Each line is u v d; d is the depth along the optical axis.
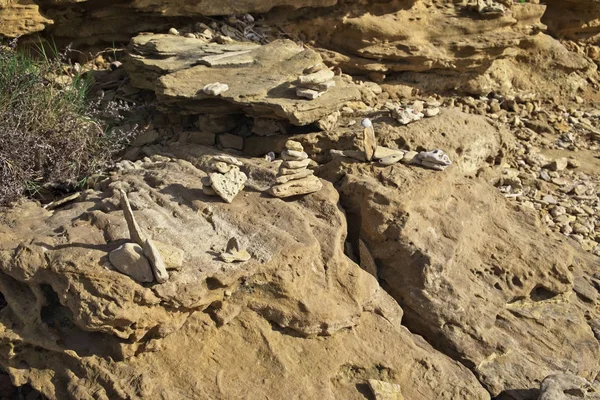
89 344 2.80
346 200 3.64
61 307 2.85
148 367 2.81
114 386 2.71
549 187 4.77
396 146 4.00
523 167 4.88
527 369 3.42
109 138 3.77
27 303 2.87
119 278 2.70
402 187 3.61
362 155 3.75
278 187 3.38
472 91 5.38
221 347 2.95
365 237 3.57
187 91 3.78
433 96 5.20
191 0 4.41
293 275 3.06
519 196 4.57
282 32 4.78
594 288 3.96
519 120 5.43
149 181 3.42
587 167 5.09
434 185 3.70
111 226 2.97
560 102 5.84
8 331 2.82
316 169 3.85
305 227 3.24
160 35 4.31
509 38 5.20
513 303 3.72
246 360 2.96
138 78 4.05
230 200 3.28
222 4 4.51
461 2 5.23
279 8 4.77
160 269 2.72
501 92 5.54
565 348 3.59
